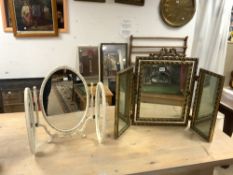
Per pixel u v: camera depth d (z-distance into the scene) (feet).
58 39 7.22
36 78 7.25
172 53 3.76
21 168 2.82
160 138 3.61
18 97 6.77
